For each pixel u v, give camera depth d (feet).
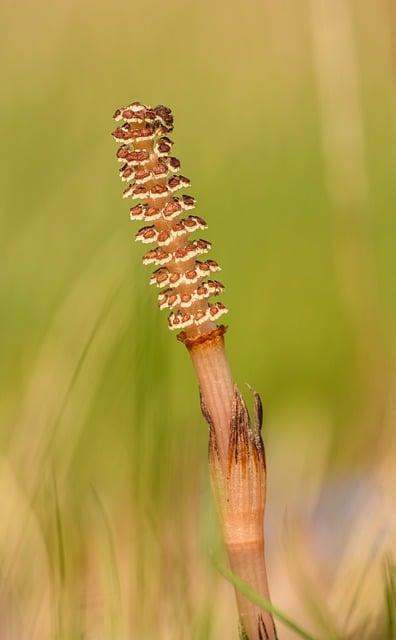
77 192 2.14
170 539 1.26
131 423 1.37
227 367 1.11
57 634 1.18
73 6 2.78
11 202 2.29
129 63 2.72
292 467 1.50
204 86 2.63
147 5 2.80
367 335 1.54
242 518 1.11
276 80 2.59
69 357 1.43
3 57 2.68
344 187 1.59
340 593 1.25
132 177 1.08
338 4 1.60
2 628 1.23
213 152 2.37
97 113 2.58
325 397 1.61
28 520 1.26
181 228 1.09
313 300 1.79
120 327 1.42
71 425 1.38
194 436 1.33
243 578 1.11
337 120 1.59
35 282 1.82
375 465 1.43
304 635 1.11
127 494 1.31
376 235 1.84
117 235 1.69
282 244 1.95
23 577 1.26
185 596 1.18
